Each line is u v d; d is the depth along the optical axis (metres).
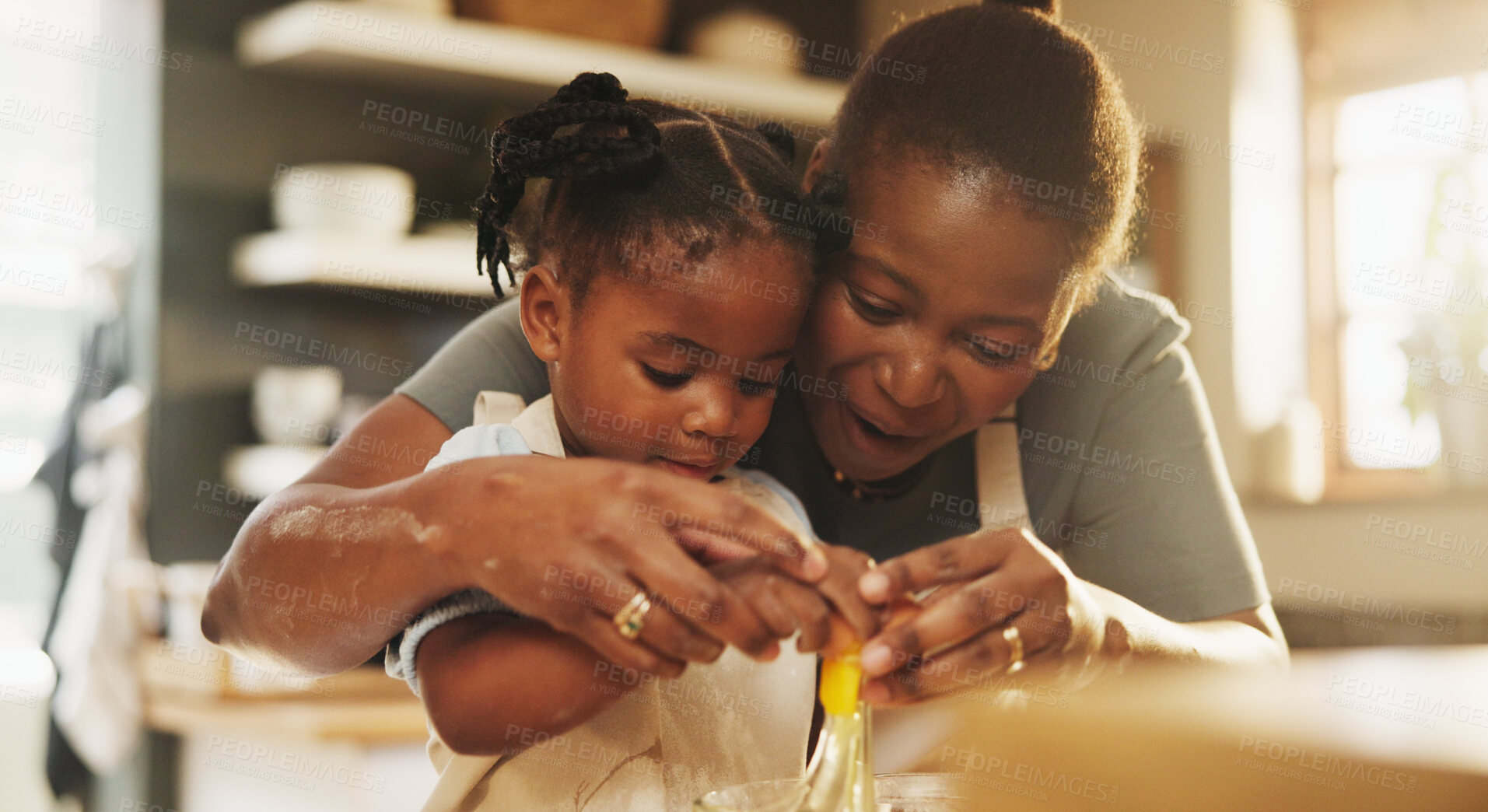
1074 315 0.89
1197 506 0.90
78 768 1.76
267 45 2.02
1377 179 2.50
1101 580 0.94
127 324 2.07
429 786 1.62
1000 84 0.66
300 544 0.56
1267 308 2.53
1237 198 2.50
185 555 2.03
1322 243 2.56
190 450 2.04
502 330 0.82
